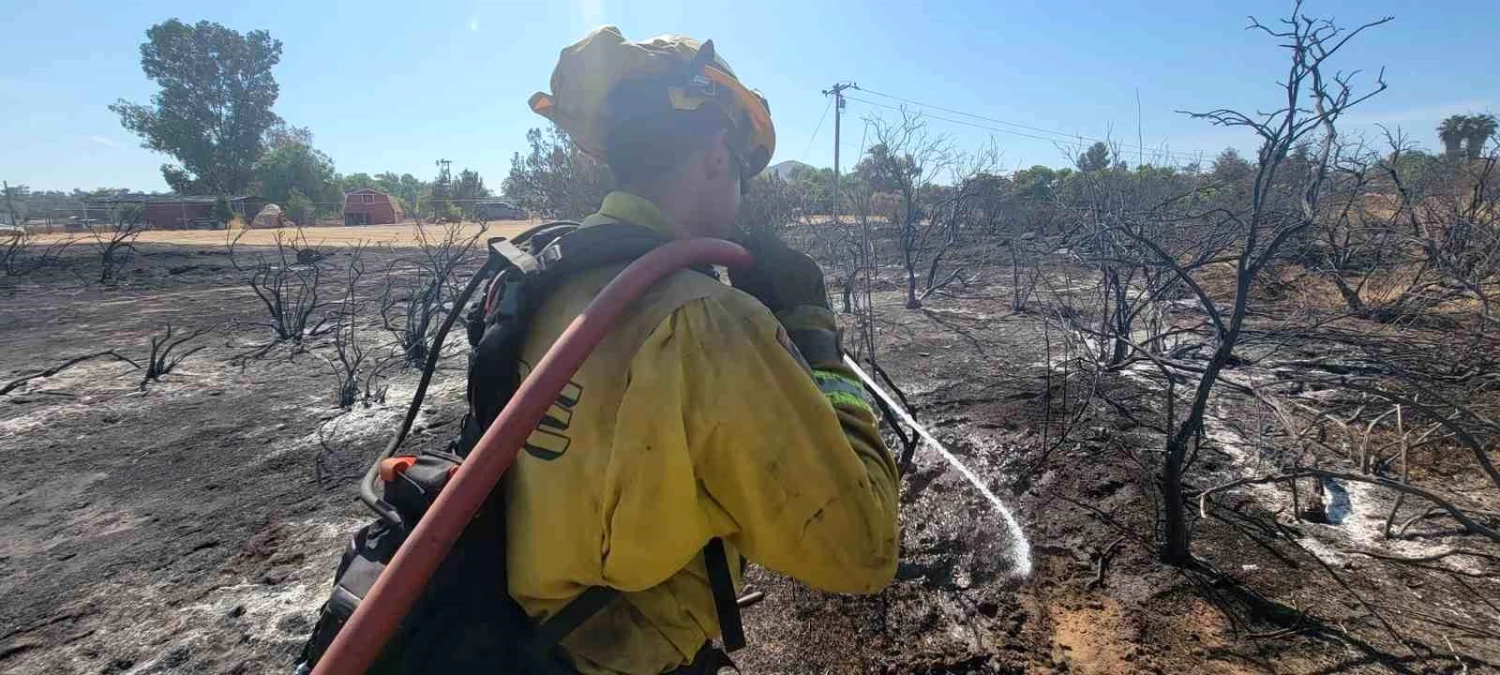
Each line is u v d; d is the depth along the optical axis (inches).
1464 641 82.4
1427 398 138.8
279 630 94.4
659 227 35.6
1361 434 139.3
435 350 42.5
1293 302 224.8
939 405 171.3
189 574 107.9
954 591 96.8
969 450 142.3
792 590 97.5
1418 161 307.9
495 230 853.8
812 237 409.4
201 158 1994.3
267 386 204.5
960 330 257.4
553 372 27.8
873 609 93.4
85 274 466.9
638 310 30.2
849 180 459.2
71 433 166.9
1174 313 253.6
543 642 31.5
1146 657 82.9
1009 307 294.4
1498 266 223.9
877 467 33.0
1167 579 96.6
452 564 32.3
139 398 193.0
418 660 31.1
